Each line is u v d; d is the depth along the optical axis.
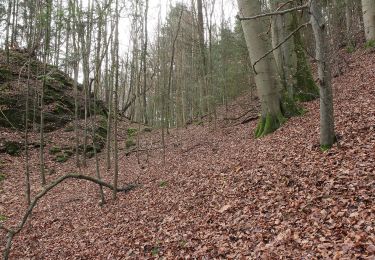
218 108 26.19
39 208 11.20
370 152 6.54
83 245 7.81
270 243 5.18
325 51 6.93
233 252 5.38
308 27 15.69
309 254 4.52
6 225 9.94
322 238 4.75
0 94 20.47
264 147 9.91
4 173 15.10
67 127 21.28
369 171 5.92
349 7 21.75
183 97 30.97
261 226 5.79
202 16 25.02
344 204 5.37
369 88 11.29
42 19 12.09
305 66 13.49
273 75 11.62
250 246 5.35
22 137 18.55
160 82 29.09
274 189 6.87
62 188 13.42
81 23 12.70
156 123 30.84
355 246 4.30
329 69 7.14
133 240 7.19
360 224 4.72
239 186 7.67
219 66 24.47
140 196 10.05
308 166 7.11
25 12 22.69
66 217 10.02
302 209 5.75
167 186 10.02
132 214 8.74
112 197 10.80
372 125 7.65
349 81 13.80
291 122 11.28
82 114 23.44
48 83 22.94
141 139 21.52
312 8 6.55
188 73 33.62
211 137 16.64
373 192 5.34
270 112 11.73
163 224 7.44
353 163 6.41
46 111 21.33
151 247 6.61
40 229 9.42
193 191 8.62
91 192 12.12
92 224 8.99
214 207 7.24
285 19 13.06
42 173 14.05
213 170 9.69
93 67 15.55
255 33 11.15
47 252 7.94
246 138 12.77
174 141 19.02
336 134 7.86
